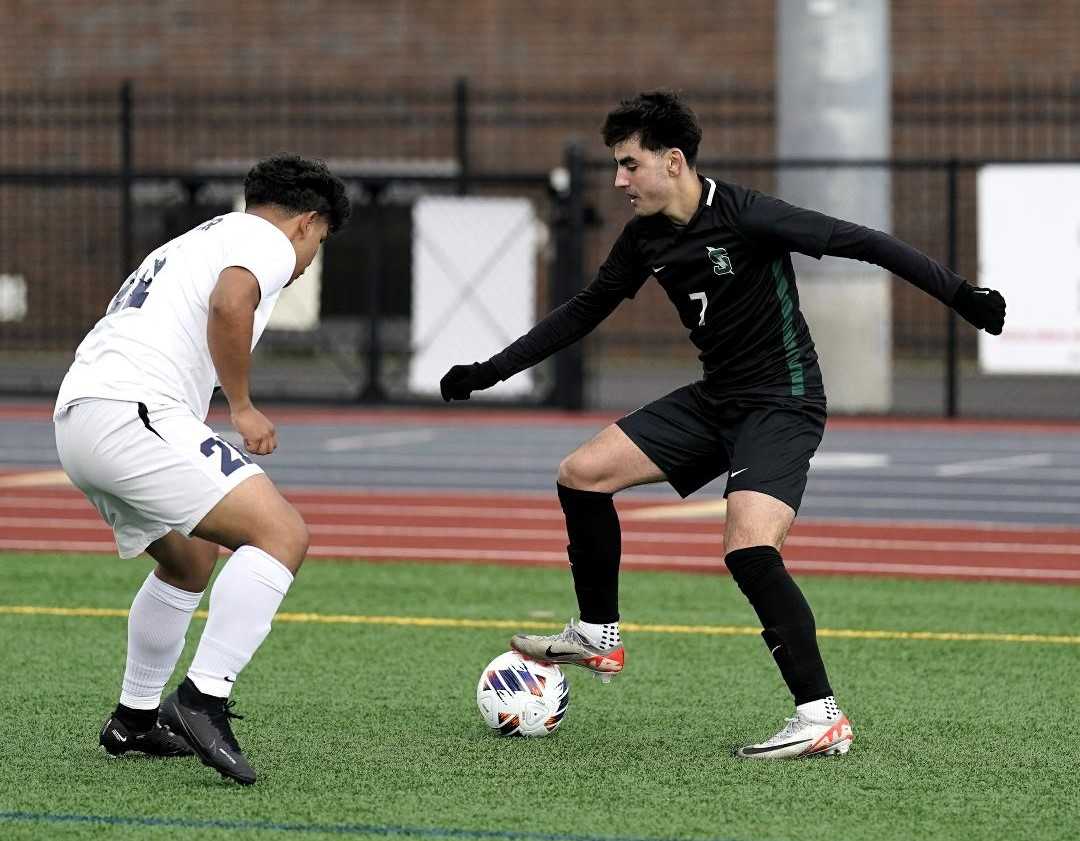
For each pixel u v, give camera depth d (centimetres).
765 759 1998
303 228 1894
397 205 8831
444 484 4750
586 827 1719
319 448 5622
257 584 1828
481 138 9425
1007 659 2616
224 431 6109
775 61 9150
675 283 2052
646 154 2002
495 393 6969
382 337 8744
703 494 4531
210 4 9619
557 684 2112
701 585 3250
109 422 1816
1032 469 5141
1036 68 8969
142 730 1980
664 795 1844
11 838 1670
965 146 8962
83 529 3891
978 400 7581
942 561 3566
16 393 7106
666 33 9256
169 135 9594
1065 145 8919
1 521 3994
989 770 1964
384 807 1786
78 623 2831
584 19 9331
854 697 2352
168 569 1948
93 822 1723
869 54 6838
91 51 9688
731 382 2078
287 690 2359
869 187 6794
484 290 7006
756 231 1997
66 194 9406
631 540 3772
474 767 1956
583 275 6519
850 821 1752
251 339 1830
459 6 9438
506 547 3703
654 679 2455
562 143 9356
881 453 5572
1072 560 3584
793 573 3416
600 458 2127
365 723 2172
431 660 2578
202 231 1895
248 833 1689
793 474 2027
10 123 9131
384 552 3631
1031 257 6391
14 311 9475
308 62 9581
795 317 2061
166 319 1845
